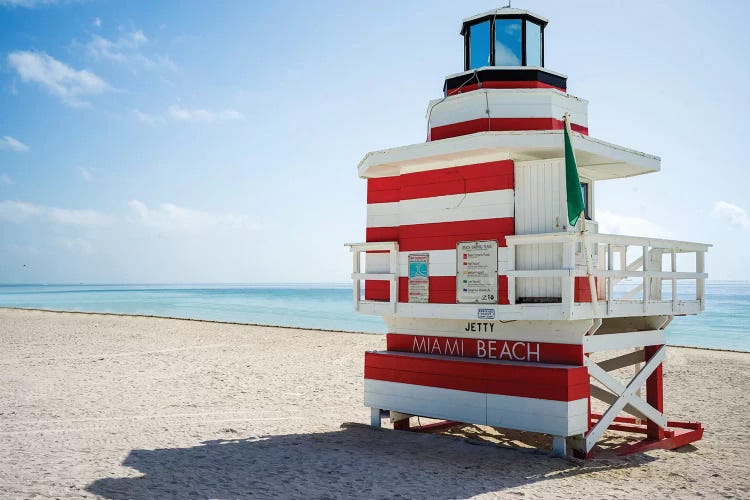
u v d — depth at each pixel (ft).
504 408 28.19
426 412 31.17
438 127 32.96
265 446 29.71
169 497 21.02
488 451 28.86
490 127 30.99
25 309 144.87
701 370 64.75
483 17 33.45
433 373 30.96
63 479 22.54
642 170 32.89
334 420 37.35
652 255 32.55
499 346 30.32
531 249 28.48
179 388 47.47
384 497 21.77
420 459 27.37
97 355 65.62
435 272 31.32
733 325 161.07
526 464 26.68
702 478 26.30
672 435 33.78
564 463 26.86
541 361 28.86
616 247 35.78
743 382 57.00
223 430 33.32
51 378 49.67
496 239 29.12
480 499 21.72
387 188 34.68
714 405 46.06
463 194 30.45
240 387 49.11
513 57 33.04
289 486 22.89
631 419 37.22
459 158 30.32
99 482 22.39
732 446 33.37
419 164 32.04
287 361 66.18
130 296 376.68
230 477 23.91
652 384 33.47
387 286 33.78
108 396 42.73
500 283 28.89
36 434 30.63
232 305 248.93
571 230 28.07
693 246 33.81
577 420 26.86
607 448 31.27
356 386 51.13
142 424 34.22
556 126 31.22
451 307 30.14
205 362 63.26
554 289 28.02
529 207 28.60
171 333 93.91
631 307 29.43
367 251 35.06
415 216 32.37
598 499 22.26
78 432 31.42
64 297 350.64
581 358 27.58
